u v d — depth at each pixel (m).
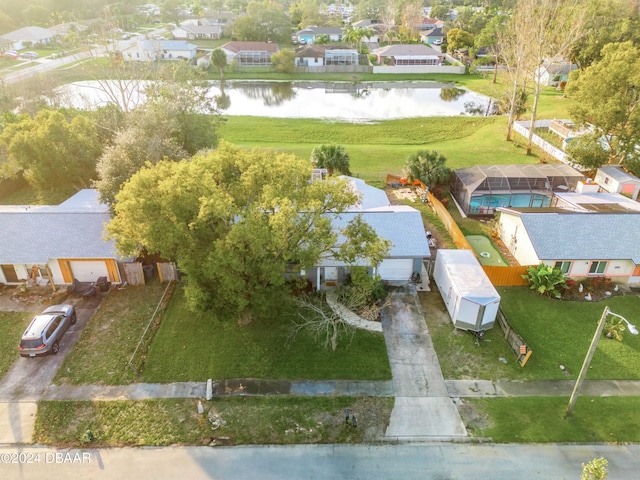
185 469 19.11
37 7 133.38
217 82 95.06
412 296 30.02
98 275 30.59
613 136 47.41
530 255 32.12
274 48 108.38
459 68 103.25
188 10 197.62
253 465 19.36
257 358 24.70
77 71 90.19
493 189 40.84
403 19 137.50
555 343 26.14
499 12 135.38
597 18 79.62
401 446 20.25
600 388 23.23
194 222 22.14
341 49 108.12
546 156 55.19
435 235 37.53
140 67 75.44
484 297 25.81
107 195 33.34
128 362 24.33
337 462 19.55
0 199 42.50
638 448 20.17
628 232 31.62
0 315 27.62
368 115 74.94
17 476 18.75
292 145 60.66
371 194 39.22
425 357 25.05
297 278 28.14
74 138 41.22
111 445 20.06
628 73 42.97
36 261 28.95
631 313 28.56
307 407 22.00
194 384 23.16
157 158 35.12
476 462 19.58
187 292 22.58
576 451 20.03
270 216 21.47
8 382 23.06
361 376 23.77
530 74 63.16
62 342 25.66
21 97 68.25
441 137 65.62
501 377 23.86
